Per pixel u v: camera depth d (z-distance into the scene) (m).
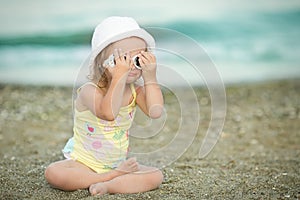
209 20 14.51
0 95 10.16
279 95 10.32
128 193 4.48
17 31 14.02
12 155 6.14
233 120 8.59
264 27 14.31
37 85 10.86
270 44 13.43
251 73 11.71
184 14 14.67
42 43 13.50
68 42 13.63
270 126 8.21
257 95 10.31
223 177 5.17
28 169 5.32
